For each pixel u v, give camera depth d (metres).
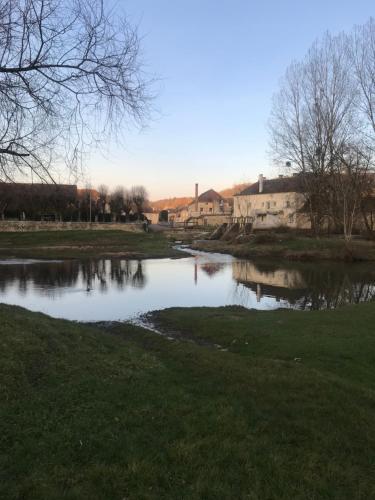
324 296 21.44
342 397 6.48
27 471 4.06
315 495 4.00
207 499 3.83
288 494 3.98
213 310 15.74
